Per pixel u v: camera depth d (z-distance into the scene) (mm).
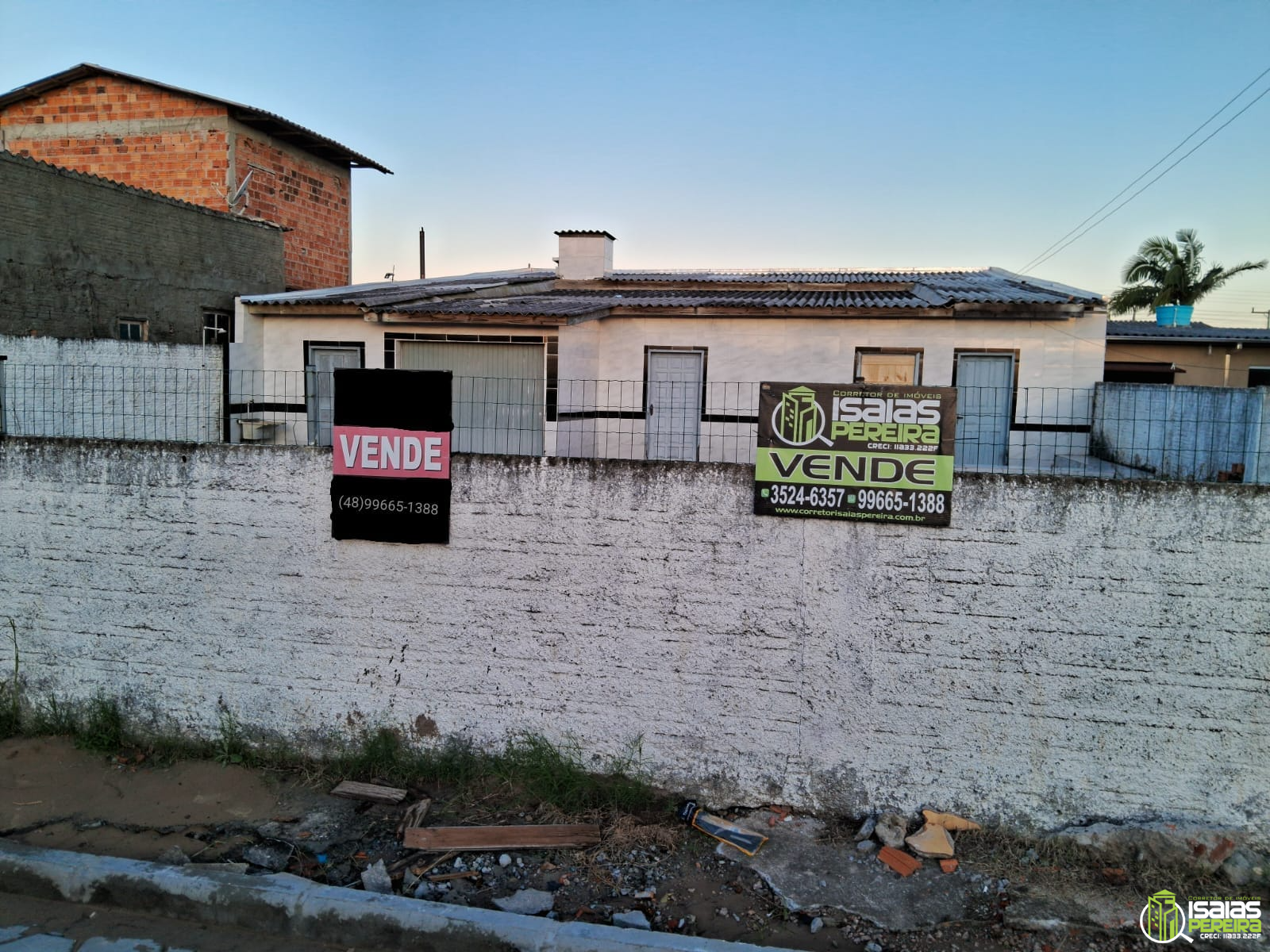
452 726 6219
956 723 5453
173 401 7590
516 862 5355
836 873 5176
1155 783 5227
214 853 5441
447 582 6117
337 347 12625
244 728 6562
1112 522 5145
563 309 11820
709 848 5457
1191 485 5027
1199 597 5074
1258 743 5070
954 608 5387
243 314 12617
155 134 15570
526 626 6023
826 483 5477
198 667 6605
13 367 7672
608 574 5859
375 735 6348
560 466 5848
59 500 6719
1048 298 12016
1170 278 24312
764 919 4852
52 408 7680
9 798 6086
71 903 5191
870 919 4812
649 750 5914
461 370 11891
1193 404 6930
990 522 5289
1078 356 11828
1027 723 5355
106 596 6711
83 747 6684
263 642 6469
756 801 5789
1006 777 5418
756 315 12242
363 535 6180
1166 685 5160
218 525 6461
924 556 5395
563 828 5617
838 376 12266
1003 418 12039
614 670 5914
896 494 5387
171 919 5070
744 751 5773
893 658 5500
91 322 11625
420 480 6066
